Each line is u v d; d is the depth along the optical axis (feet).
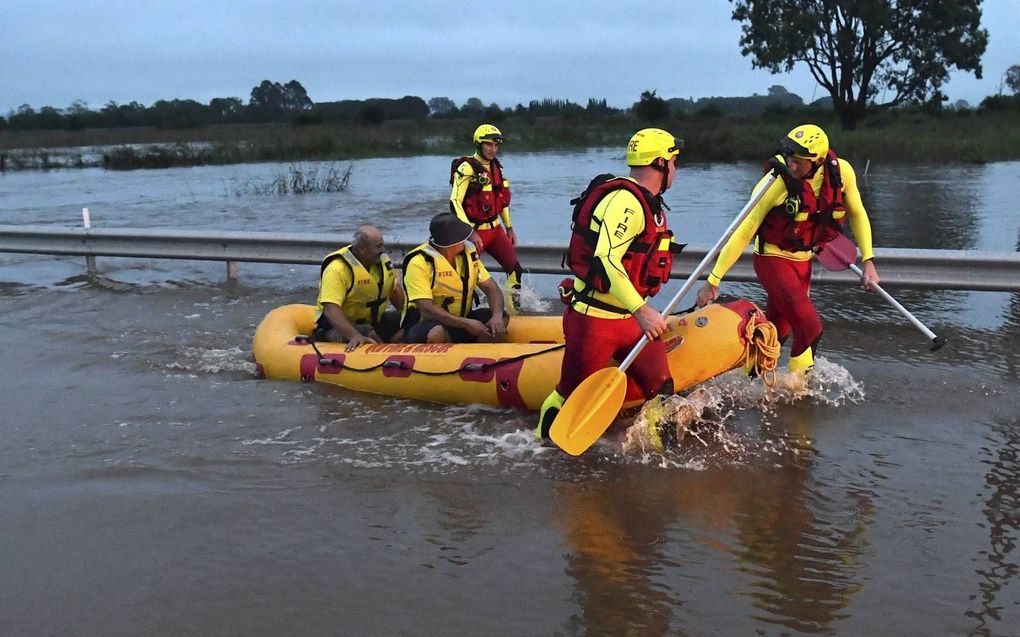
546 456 15.06
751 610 10.37
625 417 16.48
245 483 14.08
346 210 51.13
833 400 17.31
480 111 274.57
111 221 48.34
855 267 18.22
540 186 65.10
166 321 25.35
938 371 18.85
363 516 12.92
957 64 137.18
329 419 16.96
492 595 10.80
